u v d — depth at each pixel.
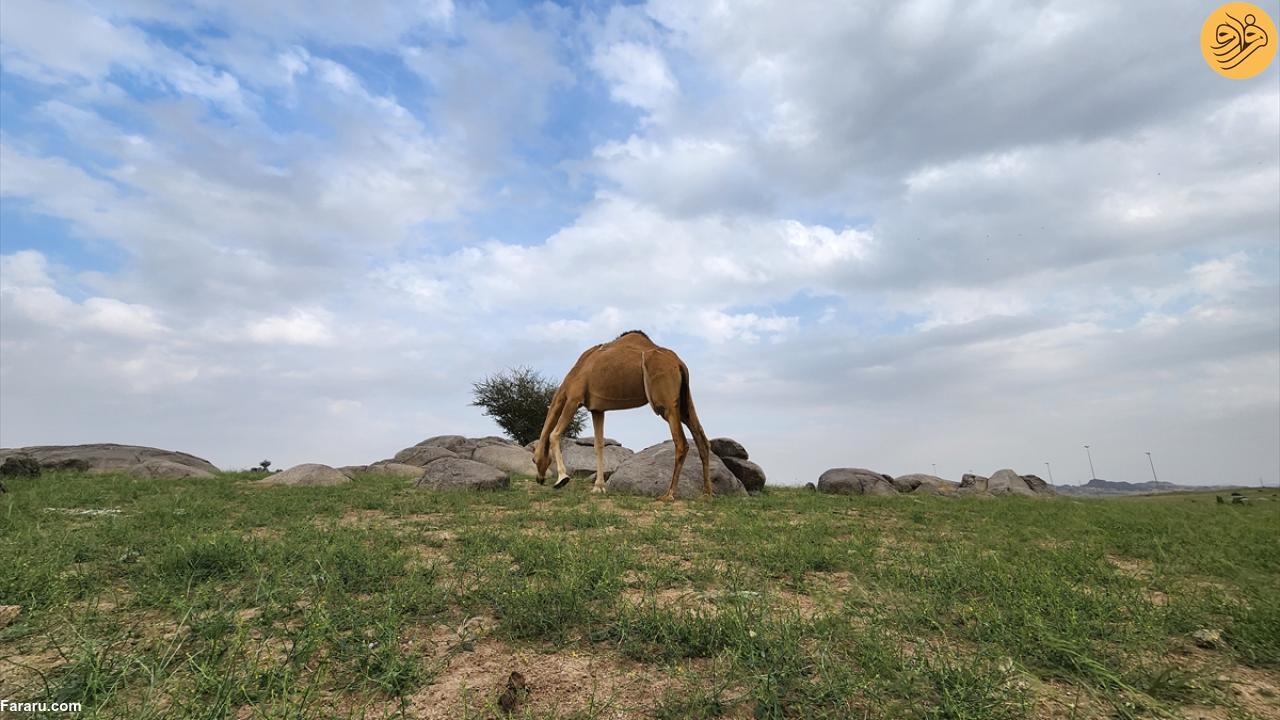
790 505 10.67
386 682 2.43
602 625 3.21
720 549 5.50
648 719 2.24
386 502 9.22
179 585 3.81
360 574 4.12
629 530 6.80
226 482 13.64
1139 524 8.74
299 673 2.53
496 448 21.86
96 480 13.12
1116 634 3.19
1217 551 6.05
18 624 3.09
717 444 15.55
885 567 4.77
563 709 2.31
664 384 11.35
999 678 2.47
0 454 18.28
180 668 2.53
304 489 11.53
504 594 3.62
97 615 3.23
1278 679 2.80
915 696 2.38
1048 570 4.59
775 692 2.33
